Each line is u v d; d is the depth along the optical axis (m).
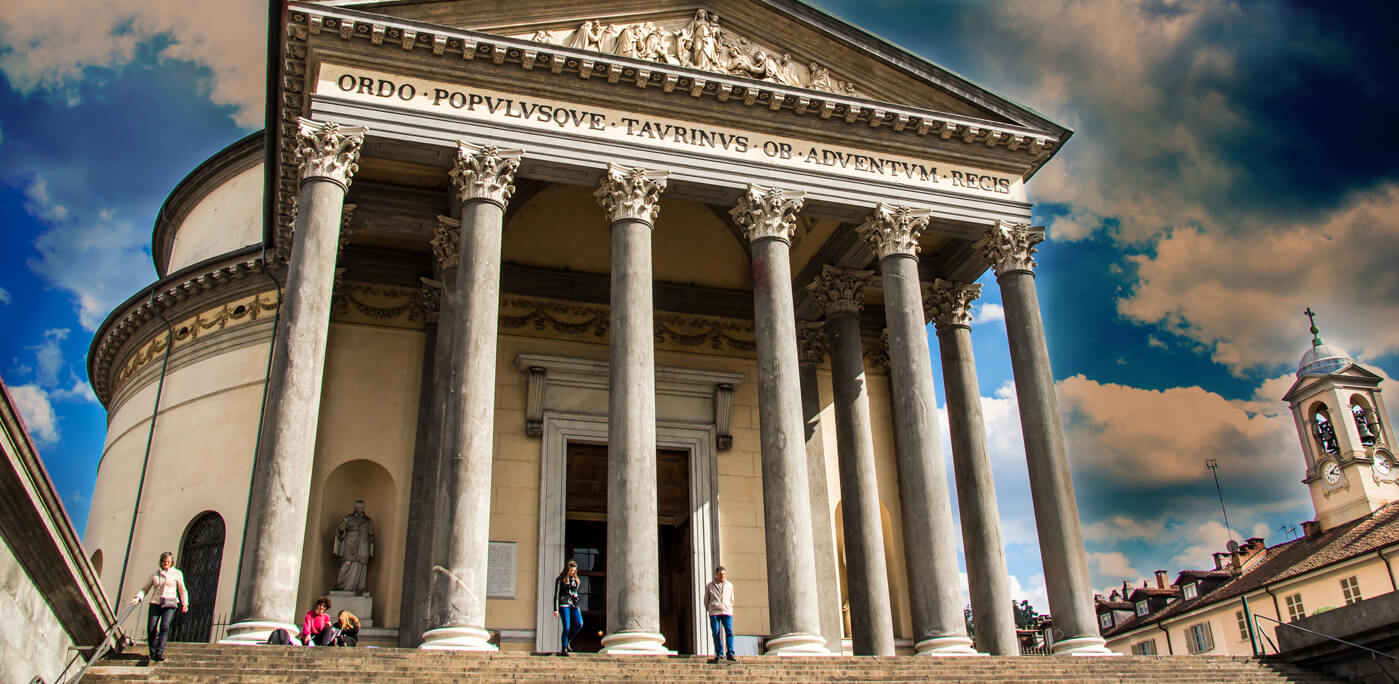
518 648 27.81
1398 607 21.47
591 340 31.92
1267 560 47.56
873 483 28.53
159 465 31.62
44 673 14.72
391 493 28.80
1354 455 46.28
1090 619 23.95
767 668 19.00
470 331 22.11
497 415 30.22
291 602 19.55
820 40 27.95
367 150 23.73
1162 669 21.39
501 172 23.91
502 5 25.31
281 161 26.22
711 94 26.09
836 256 30.77
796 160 26.53
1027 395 26.00
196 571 29.48
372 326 30.09
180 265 38.41
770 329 24.44
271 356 31.06
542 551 28.84
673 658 19.08
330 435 28.73
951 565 23.73
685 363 32.50
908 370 25.23
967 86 28.31
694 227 32.59
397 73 24.17
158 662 16.25
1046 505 24.92
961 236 28.12
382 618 27.44
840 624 28.66
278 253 30.30
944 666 20.08
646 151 25.22
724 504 31.16
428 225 27.31
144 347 34.94
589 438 30.72
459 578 20.08
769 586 22.53
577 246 32.28
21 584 13.62
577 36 26.03
